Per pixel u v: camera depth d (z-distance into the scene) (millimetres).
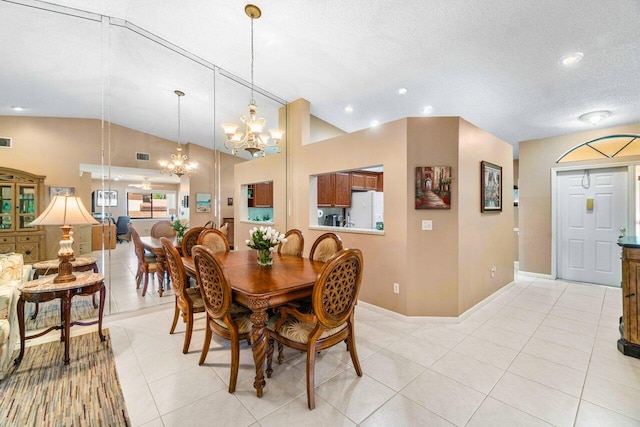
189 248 3562
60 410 1651
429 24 2457
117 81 3693
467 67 2988
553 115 3893
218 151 5090
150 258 3910
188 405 1704
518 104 3643
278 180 4824
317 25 2658
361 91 3805
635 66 2703
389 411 1655
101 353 2309
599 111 3674
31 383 1905
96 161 3543
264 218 6246
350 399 1759
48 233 3119
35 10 2752
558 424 1548
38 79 3076
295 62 3371
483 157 3508
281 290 1826
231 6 2557
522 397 1778
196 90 4211
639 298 2244
